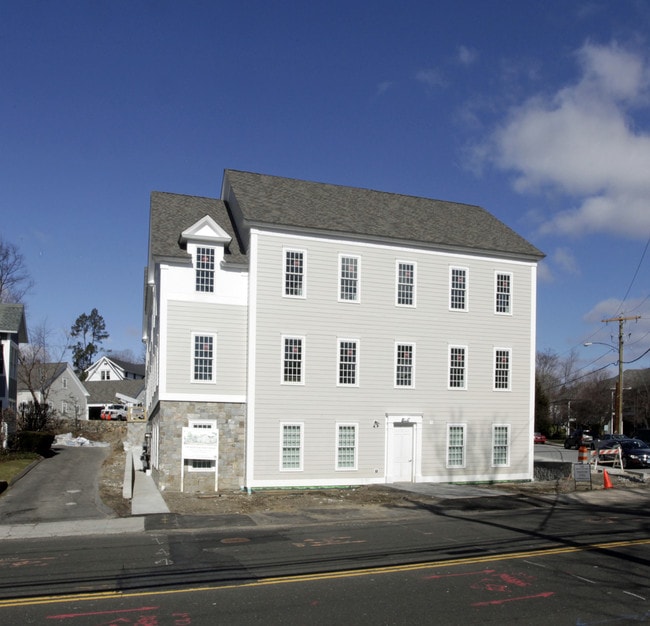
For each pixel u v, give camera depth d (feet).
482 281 101.40
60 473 94.68
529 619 30.40
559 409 300.40
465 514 66.33
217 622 29.43
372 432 91.86
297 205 94.89
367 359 92.27
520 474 101.50
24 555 44.78
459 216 110.01
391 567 40.27
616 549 46.80
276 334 87.10
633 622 30.17
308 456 87.56
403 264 96.02
